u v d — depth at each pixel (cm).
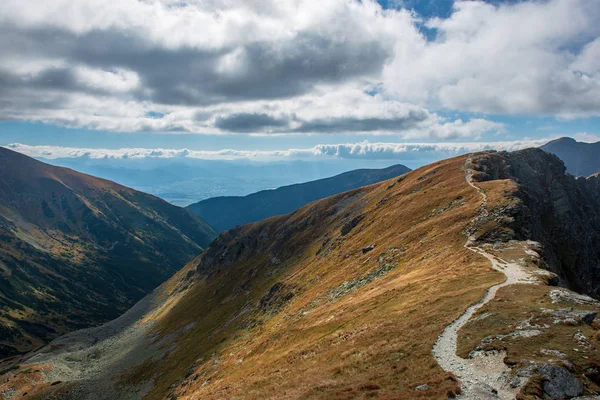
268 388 3681
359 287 7838
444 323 3484
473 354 2834
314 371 3644
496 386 2411
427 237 8112
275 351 5903
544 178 15738
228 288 19412
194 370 9925
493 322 3250
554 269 5950
